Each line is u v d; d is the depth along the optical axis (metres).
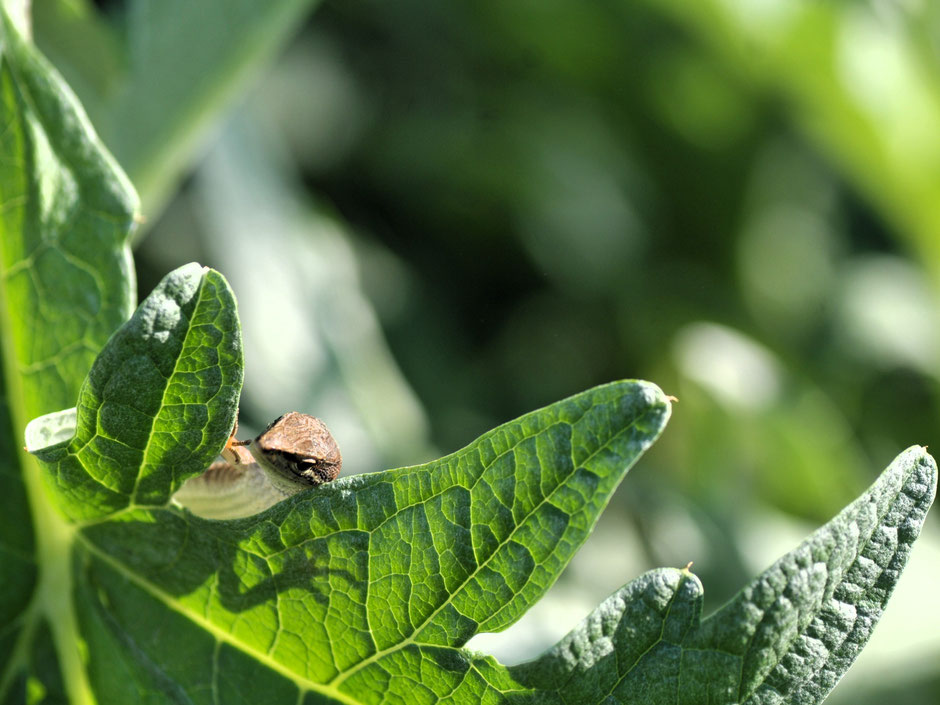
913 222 0.88
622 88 1.21
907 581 0.77
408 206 1.24
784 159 1.23
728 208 1.24
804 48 0.82
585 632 0.34
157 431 0.35
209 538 0.36
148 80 0.48
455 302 1.23
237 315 0.34
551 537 0.33
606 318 1.22
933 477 0.34
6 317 0.37
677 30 1.14
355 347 0.86
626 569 0.87
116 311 0.37
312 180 1.21
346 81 1.25
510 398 1.18
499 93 1.26
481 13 1.21
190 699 0.37
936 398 1.07
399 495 0.34
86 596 0.37
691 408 0.96
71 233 0.37
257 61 0.49
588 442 0.33
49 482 0.36
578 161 1.25
